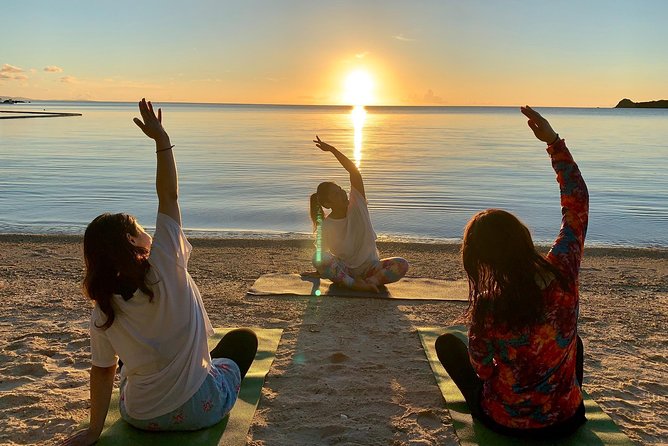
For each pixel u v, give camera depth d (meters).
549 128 3.19
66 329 5.50
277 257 9.14
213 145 37.69
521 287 2.90
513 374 3.14
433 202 16.17
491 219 2.96
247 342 3.85
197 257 9.09
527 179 21.05
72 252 9.45
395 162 27.03
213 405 3.39
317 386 4.27
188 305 3.18
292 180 20.42
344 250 6.80
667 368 4.76
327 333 5.41
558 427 3.20
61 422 3.75
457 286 7.09
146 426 3.36
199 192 17.64
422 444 3.49
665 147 36.94
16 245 9.98
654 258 9.63
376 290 6.73
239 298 6.57
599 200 16.50
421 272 8.16
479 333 3.10
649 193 17.70
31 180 19.66
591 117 134.75
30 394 4.12
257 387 4.18
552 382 3.12
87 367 4.65
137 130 54.97
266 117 124.50
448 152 33.38
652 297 7.07
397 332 5.45
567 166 3.16
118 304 3.00
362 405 3.99
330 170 23.47
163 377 3.20
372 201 16.19
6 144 36.78
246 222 13.48
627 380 4.49
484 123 94.00
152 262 3.05
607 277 8.16
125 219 3.08
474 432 3.50
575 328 3.08
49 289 7.04
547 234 12.51
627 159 28.44
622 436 3.50
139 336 3.08
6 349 4.97
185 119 101.50
